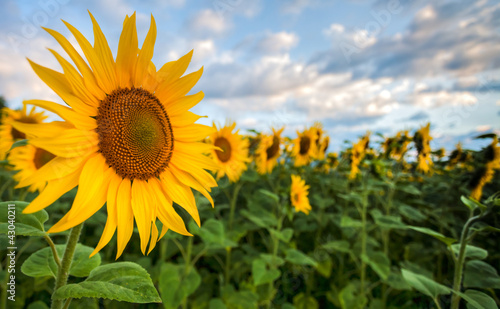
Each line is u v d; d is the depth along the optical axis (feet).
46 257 5.66
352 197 14.26
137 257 13.43
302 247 20.35
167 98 5.98
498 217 9.11
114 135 4.91
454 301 7.79
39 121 13.05
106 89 4.93
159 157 5.58
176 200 5.82
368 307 14.39
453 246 8.50
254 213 14.35
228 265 14.15
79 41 4.48
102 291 4.16
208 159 6.33
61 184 4.12
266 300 13.32
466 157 21.12
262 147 18.28
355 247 14.35
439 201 20.26
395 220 12.61
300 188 14.33
